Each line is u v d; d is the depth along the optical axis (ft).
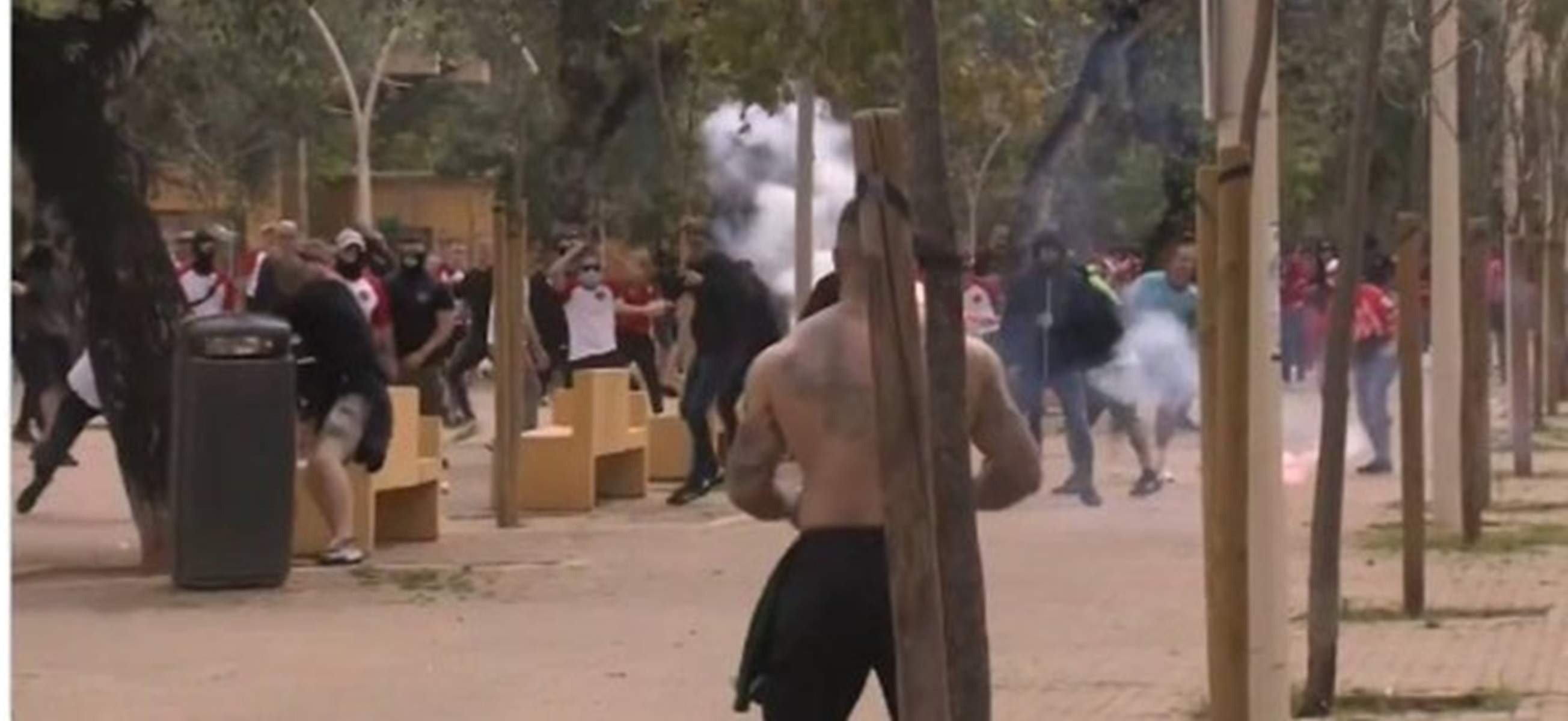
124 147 79.46
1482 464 90.84
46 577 77.87
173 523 74.64
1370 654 61.16
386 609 70.13
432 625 66.90
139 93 97.91
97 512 100.22
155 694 56.34
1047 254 104.94
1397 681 56.95
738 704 35.32
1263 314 46.24
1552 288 150.71
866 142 27.07
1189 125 130.41
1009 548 84.99
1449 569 77.56
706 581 75.97
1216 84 44.88
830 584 34.19
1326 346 56.44
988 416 34.88
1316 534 54.08
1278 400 46.80
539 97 160.15
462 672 59.21
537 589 74.28
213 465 73.46
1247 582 39.40
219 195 232.94
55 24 77.66
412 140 287.07
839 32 82.79
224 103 200.95
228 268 145.48
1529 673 58.13
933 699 27.02
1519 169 125.18
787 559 34.83
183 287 97.76
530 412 124.36
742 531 91.56
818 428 34.55
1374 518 93.56
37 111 78.89
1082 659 60.85
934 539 27.40
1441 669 58.85
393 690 56.70
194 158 214.69
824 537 34.42
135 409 78.74
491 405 171.01
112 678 58.44
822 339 34.76
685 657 61.16
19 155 79.41
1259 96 41.06
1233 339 39.06
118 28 78.89
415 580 76.07
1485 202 98.07
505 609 69.92
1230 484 39.01
